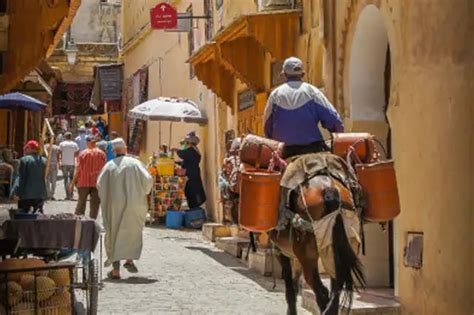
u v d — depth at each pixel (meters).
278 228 11.95
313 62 20.08
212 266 22.41
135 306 16.58
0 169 36.44
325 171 11.88
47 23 15.88
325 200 11.28
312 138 12.79
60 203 39.75
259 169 12.53
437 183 13.77
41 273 12.97
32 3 15.85
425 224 14.07
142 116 33.75
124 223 20.20
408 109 14.61
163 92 47.00
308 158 12.06
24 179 26.30
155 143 48.84
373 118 17.09
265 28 21.17
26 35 15.87
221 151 31.88
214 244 27.53
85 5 66.88
